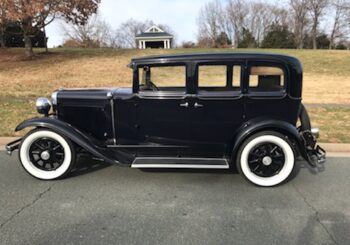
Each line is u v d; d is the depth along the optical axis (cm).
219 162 445
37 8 1666
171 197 398
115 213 359
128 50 2542
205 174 468
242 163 426
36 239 311
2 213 358
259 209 370
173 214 358
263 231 326
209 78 431
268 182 425
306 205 379
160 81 443
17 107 893
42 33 2894
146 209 369
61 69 1723
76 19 1917
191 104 434
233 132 441
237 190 419
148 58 436
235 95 425
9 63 1881
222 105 430
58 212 361
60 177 446
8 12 1630
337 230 328
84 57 2123
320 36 5169
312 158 442
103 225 335
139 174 468
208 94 428
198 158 461
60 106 476
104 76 1567
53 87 1295
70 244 304
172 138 456
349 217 353
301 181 446
